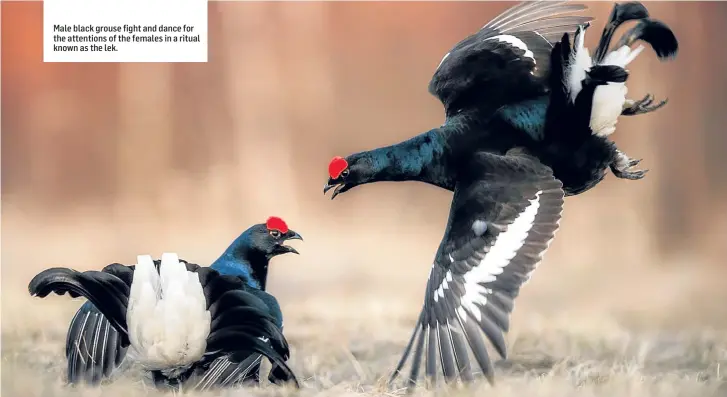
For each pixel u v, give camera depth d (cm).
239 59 2345
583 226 2008
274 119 2345
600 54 823
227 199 2219
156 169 2317
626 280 1658
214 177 2281
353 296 1423
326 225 2072
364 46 2386
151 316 723
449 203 2139
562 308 1342
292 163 2325
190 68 2333
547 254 1934
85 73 2320
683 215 2170
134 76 2323
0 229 2012
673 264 1862
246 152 2320
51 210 2223
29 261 1712
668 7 2273
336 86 2373
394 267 1719
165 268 730
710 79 2259
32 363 883
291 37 2369
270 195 2236
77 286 732
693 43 2266
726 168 2234
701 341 993
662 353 941
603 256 1919
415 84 2386
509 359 907
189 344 733
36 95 2325
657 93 2239
